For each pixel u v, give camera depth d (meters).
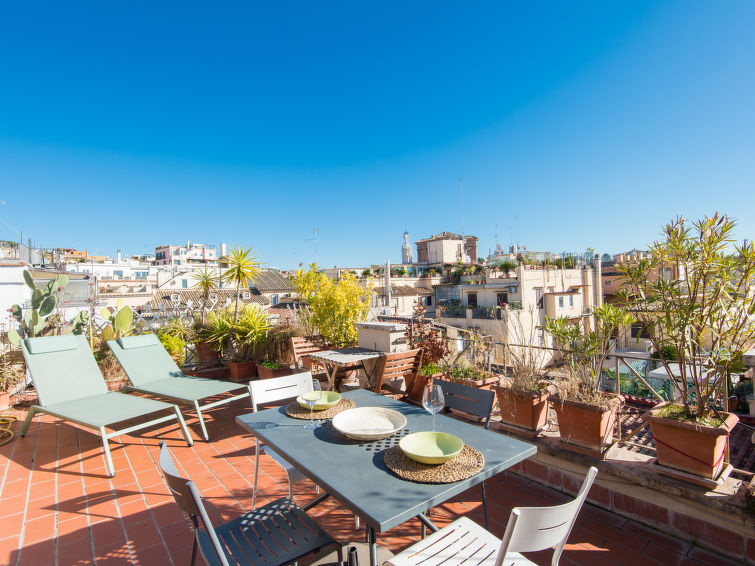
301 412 2.85
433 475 1.91
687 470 2.70
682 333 2.80
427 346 4.72
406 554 1.91
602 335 3.35
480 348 4.59
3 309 10.95
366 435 2.32
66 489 3.62
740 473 2.82
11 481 3.78
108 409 4.46
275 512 2.27
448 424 2.65
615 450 3.23
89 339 7.51
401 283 36.50
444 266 41.00
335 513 3.15
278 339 7.07
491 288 26.56
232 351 7.93
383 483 1.87
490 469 1.98
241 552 1.94
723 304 2.70
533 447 2.26
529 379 3.67
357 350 5.14
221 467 4.02
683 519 2.69
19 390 6.74
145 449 4.53
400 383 5.23
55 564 2.62
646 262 3.10
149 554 2.70
